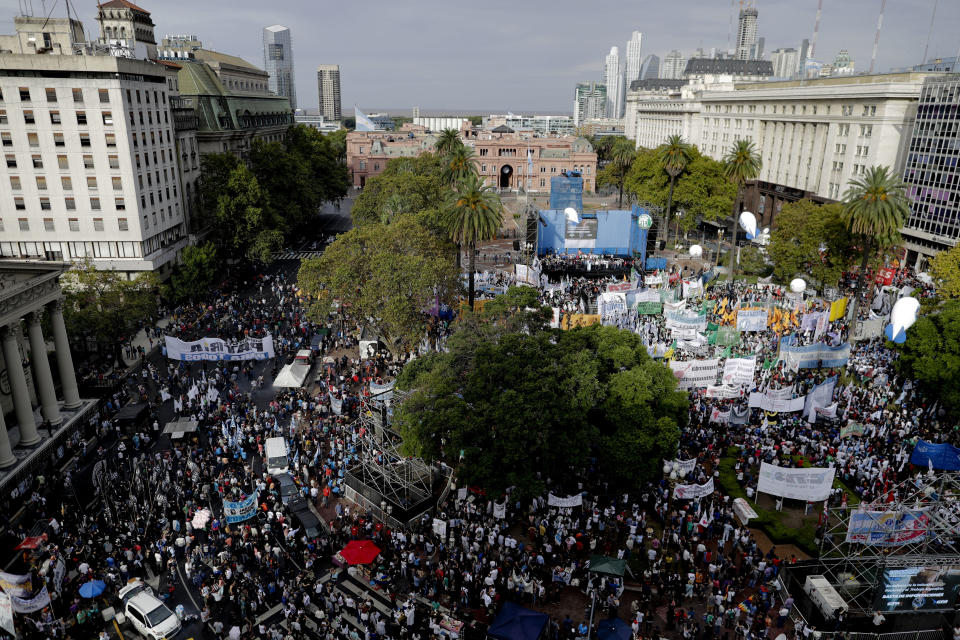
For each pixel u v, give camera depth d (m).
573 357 40.81
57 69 69.50
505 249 122.25
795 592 35.25
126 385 60.00
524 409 37.56
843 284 84.94
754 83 141.00
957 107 86.31
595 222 109.62
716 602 33.09
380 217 96.56
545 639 31.16
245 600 33.78
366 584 36.41
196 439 48.38
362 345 67.12
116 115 72.50
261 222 93.12
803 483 39.38
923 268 96.50
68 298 58.62
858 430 47.31
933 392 51.75
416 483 43.22
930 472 40.78
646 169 134.75
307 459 46.78
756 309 64.88
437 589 35.38
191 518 39.88
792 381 56.44
